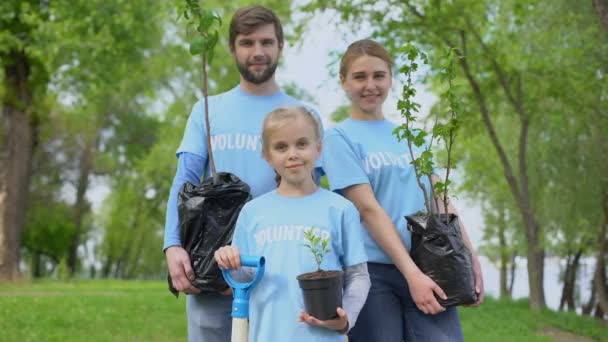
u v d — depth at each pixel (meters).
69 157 34.59
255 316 2.74
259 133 3.36
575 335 10.11
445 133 3.24
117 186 37.94
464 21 12.62
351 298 2.72
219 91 24.97
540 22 12.80
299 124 2.77
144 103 32.91
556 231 15.40
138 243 42.28
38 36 17.03
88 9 17.47
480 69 13.74
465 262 3.08
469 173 24.64
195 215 3.04
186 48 24.91
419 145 3.20
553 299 27.86
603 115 12.76
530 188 14.82
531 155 14.49
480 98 13.21
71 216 36.03
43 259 44.28
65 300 10.75
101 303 10.58
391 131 3.49
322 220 2.78
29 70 19.95
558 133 13.72
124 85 23.28
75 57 17.53
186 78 26.45
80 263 45.59
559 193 14.29
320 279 2.49
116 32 17.86
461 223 3.45
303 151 2.77
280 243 2.75
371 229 3.27
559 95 12.80
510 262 28.81
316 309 2.52
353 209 2.86
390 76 3.48
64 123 32.66
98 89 18.95
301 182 2.84
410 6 12.48
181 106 27.05
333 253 2.76
